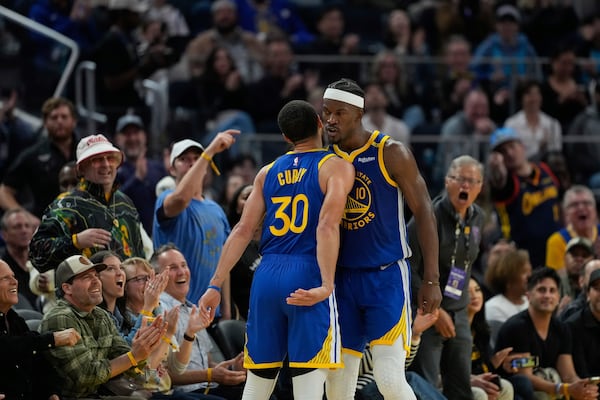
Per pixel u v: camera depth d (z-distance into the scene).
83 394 10.76
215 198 17.95
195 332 11.67
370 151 9.92
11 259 13.78
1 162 17.84
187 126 19.02
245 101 20.31
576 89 21.83
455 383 12.81
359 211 9.92
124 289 11.73
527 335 14.20
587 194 16.91
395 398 9.77
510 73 22.08
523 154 17.48
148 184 15.70
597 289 14.39
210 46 20.70
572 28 24.95
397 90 21.50
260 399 9.66
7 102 18.20
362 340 10.10
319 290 9.24
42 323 10.85
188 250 12.93
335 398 10.12
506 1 25.73
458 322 12.77
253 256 13.48
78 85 18.75
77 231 11.70
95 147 11.85
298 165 9.65
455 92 21.58
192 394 11.62
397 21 23.39
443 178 19.84
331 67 21.83
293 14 24.86
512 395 13.59
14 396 10.31
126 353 10.91
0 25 18.52
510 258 15.23
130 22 19.27
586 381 13.74
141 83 19.39
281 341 9.59
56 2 20.81
